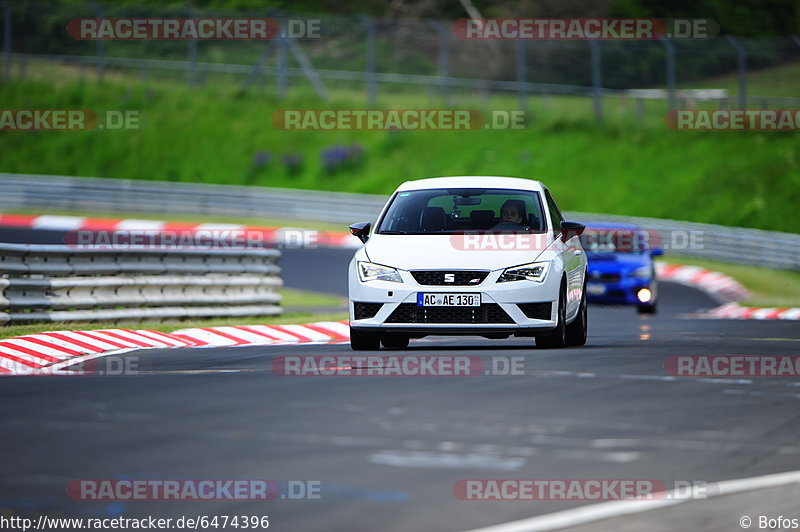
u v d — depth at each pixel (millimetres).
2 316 48281
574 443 23391
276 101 180375
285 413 26453
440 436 23828
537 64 195375
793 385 33812
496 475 20188
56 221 131875
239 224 141125
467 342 48531
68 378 33250
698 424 26219
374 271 41906
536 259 41969
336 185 161500
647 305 77875
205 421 25172
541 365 37062
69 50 195250
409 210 44594
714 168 153125
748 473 21047
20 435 23250
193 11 184500
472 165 161750
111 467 20359
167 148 171250
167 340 48594
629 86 193250
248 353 41906
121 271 55969
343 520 17094
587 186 154625
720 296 102688
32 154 170750
